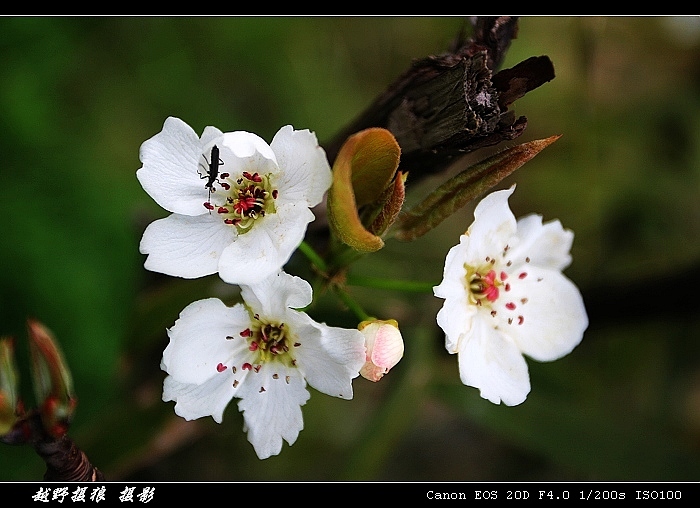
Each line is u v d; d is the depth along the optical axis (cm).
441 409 33
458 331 18
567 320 20
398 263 24
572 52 31
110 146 31
